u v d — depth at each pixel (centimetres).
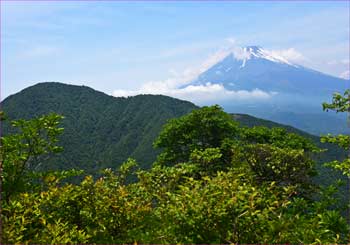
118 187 966
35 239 743
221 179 718
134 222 868
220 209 634
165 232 723
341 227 848
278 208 757
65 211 848
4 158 917
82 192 864
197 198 655
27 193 864
